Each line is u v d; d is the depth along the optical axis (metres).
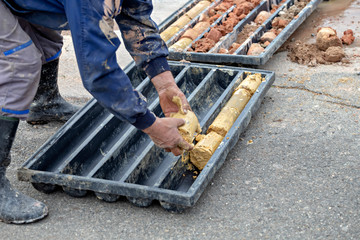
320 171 2.72
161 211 2.50
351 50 4.18
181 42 4.12
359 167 2.73
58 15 2.12
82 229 2.40
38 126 3.45
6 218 2.43
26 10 2.15
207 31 4.32
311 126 3.17
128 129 3.07
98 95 2.01
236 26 4.40
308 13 4.51
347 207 2.43
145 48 2.33
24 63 2.27
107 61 1.94
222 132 2.85
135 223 2.42
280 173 2.73
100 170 2.65
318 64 3.98
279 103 3.47
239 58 3.71
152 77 2.42
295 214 2.41
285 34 4.05
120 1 2.06
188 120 2.41
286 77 3.81
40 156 2.72
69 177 2.54
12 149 3.15
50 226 2.43
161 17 5.38
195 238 2.30
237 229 2.34
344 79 3.69
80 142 3.12
